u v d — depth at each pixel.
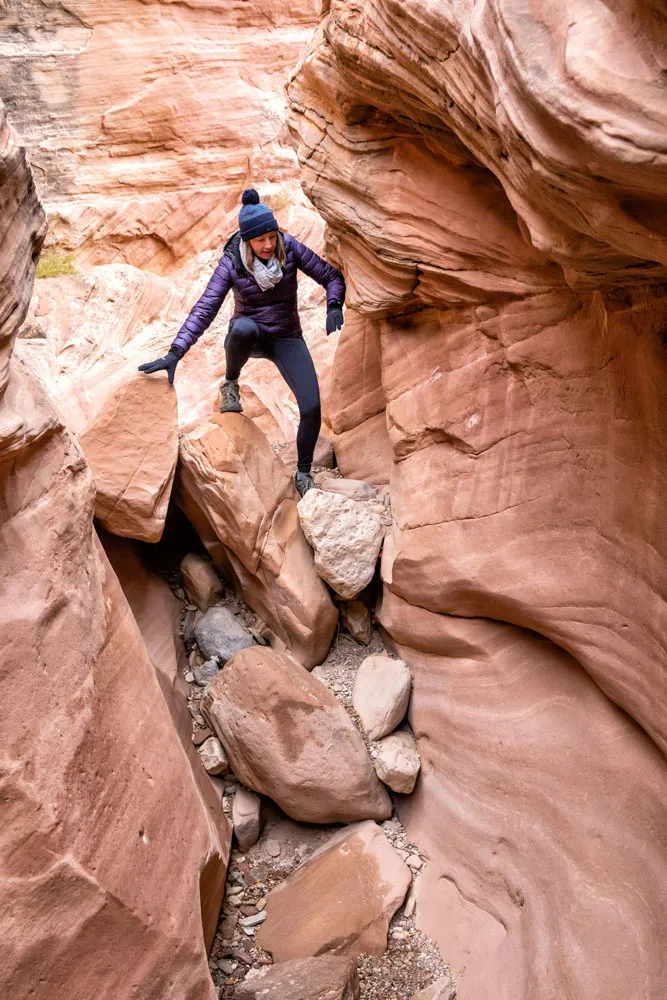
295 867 4.24
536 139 2.29
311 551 4.73
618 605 3.30
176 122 7.25
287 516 4.70
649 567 3.14
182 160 7.35
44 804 2.64
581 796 3.54
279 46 7.68
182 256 7.53
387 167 3.96
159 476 4.29
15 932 2.50
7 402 2.79
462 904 3.92
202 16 7.31
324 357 6.49
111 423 4.22
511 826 3.81
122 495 4.25
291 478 4.83
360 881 4.00
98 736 2.99
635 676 3.23
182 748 3.57
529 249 3.55
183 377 5.95
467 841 4.01
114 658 3.26
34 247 2.82
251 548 4.50
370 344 5.12
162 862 3.12
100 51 6.97
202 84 7.30
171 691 4.38
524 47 2.26
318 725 4.18
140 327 6.32
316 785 4.14
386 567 4.54
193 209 7.45
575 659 3.76
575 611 3.49
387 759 4.33
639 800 3.30
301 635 4.61
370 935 3.85
